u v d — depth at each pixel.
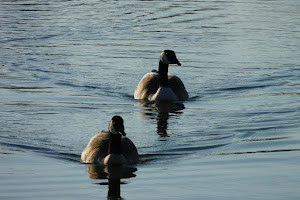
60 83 21.47
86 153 13.51
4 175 12.01
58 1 43.69
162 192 10.90
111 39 29.73
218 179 11.65
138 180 11.73
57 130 15.71
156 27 32.94
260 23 34.16
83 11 38.59
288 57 25.64
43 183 11.52
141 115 17.66
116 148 13.12
